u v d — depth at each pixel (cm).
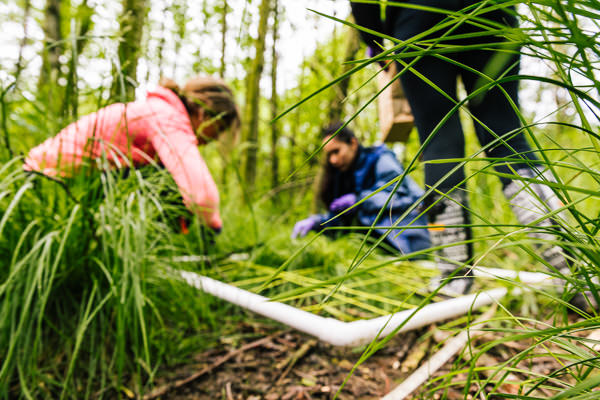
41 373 93
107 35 101
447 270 121
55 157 120
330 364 103
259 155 424
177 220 160
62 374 95
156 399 91
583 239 44
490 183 177
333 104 369
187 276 127
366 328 87
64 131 117
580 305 105
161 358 104
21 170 95
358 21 137
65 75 111
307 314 97
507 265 163
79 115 119
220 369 102
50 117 124
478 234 173
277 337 119
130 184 111
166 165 146
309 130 475
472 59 122
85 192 105
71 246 103
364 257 39
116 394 92
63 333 98
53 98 130
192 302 119
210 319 121
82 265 105
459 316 120
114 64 106
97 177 112
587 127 38
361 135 394
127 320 92
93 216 101
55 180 95
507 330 48
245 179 342
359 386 92
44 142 124
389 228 38
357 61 36
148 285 116
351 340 85
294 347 113
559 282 104
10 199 101
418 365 99
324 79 371
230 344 115
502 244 43
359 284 139
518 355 46
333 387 92
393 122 173
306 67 383
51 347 100
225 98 175
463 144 118
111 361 94
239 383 96
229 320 130
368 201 212
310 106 437
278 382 96
